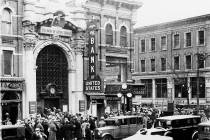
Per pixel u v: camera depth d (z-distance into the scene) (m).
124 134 24.38
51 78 33.50
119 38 38.31
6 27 30.53
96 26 33.25
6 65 30.52
